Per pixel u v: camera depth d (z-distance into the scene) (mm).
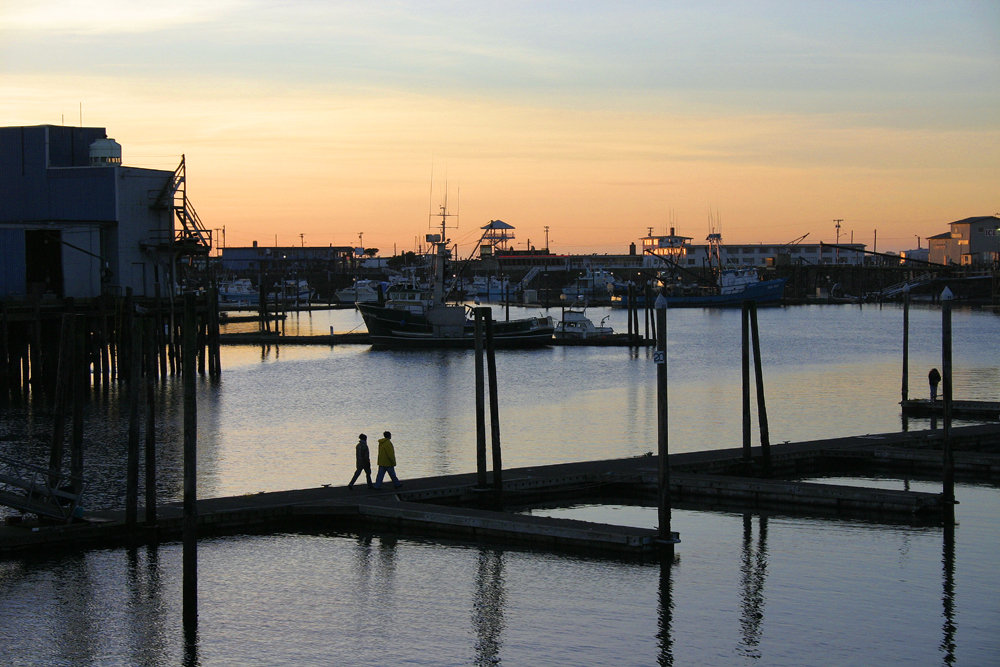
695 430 57781
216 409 66062
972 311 182500
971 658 23875
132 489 31438
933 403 60844
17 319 65062
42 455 48031
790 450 43469
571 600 27422
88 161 83375
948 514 35594
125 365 74000
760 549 31844
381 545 31875
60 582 28422
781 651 24281
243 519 33094
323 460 48562
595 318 177375
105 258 78312
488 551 31312
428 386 80125
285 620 26109
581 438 55281
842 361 98688
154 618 26156
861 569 29938
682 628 25609
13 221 80625
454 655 24094
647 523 34969
